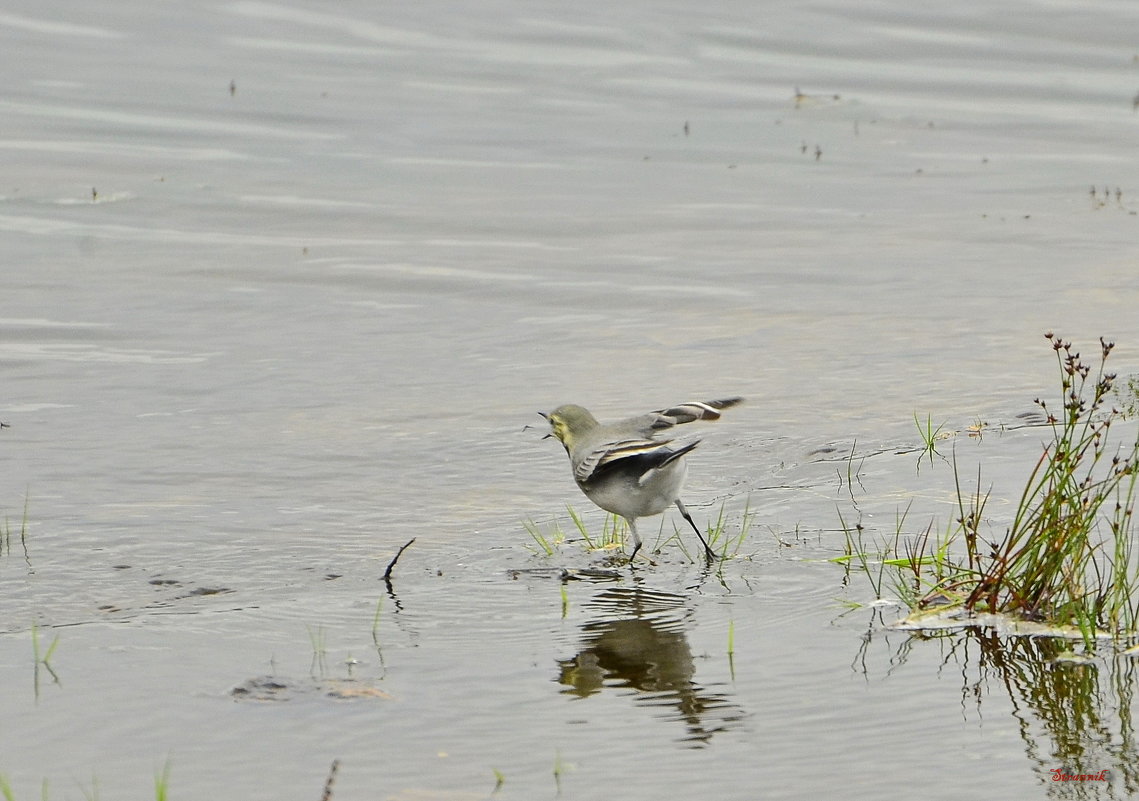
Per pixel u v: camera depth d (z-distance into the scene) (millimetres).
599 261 23812
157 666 9625
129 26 40875
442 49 39625
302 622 10562
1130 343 18484
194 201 27094
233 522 13133
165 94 34625
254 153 30547
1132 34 41750
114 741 8422
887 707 8695
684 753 8156
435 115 33781
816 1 45094
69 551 12312
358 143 31547
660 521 13031
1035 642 9656
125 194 27391
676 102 35406
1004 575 10266
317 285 22375
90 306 21078
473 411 16719
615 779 7832
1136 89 36781
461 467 14812
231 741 8391
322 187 28266
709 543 12258
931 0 45594
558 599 11031
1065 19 43344
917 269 23047
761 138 32562
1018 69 38750
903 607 10461
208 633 10320
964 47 40719
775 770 7902
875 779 7754
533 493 14039
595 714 8750
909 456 14328
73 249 24016
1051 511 10219
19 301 21234
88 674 9477
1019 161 30797
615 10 44062
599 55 39500
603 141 32125
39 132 31375
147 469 14719
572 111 34500
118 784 7875
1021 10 44500
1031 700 8719
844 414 16125
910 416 15844
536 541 12578
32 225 25297
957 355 18375
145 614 10773
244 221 25969
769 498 13430
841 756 8055
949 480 13398
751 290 22125
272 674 9461
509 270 23297
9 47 38156
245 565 11969
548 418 12938
